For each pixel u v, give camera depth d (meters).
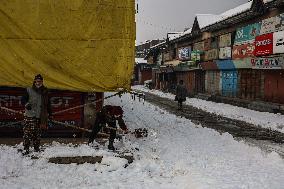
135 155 8.89
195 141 11.51
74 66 10.12
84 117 10.42
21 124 10.13
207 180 7.16
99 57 10.23
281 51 20.05
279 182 7.28
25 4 9.97
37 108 8.31
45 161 7.84
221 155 9.65
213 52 31.36
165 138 11.76
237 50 26.19
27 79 9.80
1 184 6.51
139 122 15.40
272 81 22.47
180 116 18.72
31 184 6.61
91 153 8.25
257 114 20.17
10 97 10.07
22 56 9.91
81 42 10.19
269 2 20.16
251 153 10.02
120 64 10.28
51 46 10.05
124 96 32.75
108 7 10.27
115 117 9.02
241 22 25.53
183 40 40.78
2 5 9.87
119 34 10.31
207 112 21.25
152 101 29.31
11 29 9.91
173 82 47.91
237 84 27.52
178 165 8.34
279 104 21.14
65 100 10.31
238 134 13.52
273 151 9.99
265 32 21.95
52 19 10.08
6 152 8.30
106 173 7.45
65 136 10.40
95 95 10.45
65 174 7.27
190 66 38.03
